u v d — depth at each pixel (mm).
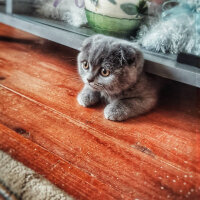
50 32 317
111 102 262
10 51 358
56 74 316
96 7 285
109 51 227
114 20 285
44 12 365
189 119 260
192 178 190
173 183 185
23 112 244
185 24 273
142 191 177
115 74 229
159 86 295
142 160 203
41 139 214
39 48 380
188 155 212
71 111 254
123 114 245
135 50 234
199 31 265
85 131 228
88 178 183
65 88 290
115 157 203
